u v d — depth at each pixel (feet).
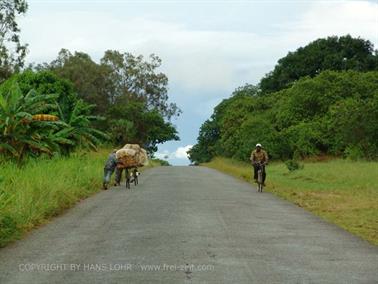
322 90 182.80
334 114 166.40
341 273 25.91
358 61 265.13
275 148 174.60
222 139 245.24
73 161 83.46
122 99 272.31
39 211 42.96
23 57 188.85
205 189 72.28
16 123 80.74
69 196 54.03
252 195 64.80
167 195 63.21
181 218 43.70
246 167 149.07
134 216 44.96
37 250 31.19
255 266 27.12
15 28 186.29
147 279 24.41
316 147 171.63
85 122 108.78
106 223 41.27
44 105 83.92
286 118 185.26
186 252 30.32
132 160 74.08
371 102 144.77
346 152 150.30
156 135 263.08
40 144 82.38
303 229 39.19
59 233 36.96
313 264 27.81
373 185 75.46
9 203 41.73
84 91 256.93
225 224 40.75
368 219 45.57
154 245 32.32
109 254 29.86
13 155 80.12
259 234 36.68
